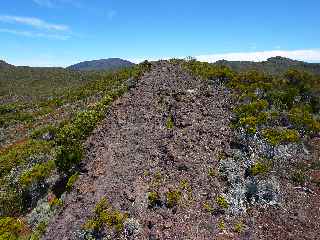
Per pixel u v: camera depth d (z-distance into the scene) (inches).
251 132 776.3
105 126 919.0
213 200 591.8
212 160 695.1
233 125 817.5
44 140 1167.0
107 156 750.5
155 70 1428.4
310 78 1133.7
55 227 605.3
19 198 761.6
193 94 1035.3
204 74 1224.8
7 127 1911.9
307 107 973.8
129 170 674.8
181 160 685.3
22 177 783.1
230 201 591.8
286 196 622.5
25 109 2469.2
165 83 1178.6
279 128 834.8
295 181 667.4
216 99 999.0
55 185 756.6
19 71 5103.3
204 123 841.5
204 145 745.6
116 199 598.5
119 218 542.6
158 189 605.9
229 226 546.3
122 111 997.8
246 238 525.0
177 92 1053.2
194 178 640.4
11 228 648.4
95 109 1067.9
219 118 869.8
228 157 708.7
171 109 929.5
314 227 555.5
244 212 578.9
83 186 675.4
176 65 1470.2
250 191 621.0
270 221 564.1
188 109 923.4
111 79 1955.0
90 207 604.1
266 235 534.9
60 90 3506.4
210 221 551.5
